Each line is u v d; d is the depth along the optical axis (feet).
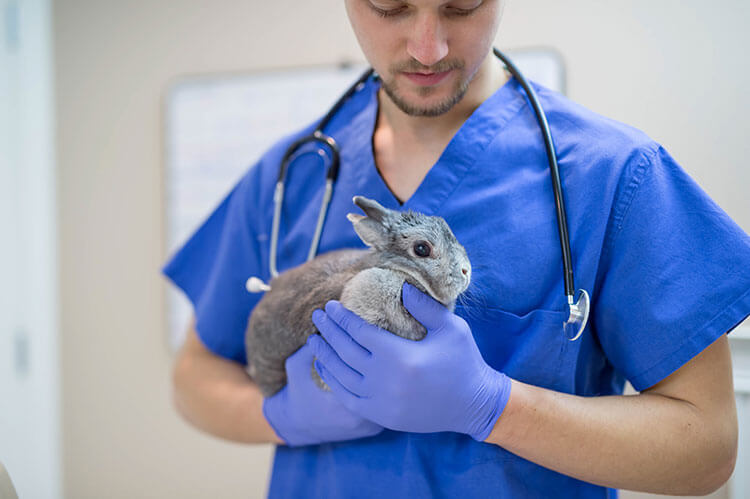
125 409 8.56
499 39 7.28
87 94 8.55
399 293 3.57
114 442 8.60
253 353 4.32
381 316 3.55
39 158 8.42
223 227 5.38
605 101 6.98
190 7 8.26
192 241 5.39
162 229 8.41
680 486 3.46
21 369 8.36
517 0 7.22
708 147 6.64
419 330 3.63
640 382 3.67
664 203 3.66
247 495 8.23
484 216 3.96
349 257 3.92
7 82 8.23
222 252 5.08
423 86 3.74
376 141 4.53
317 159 4.75
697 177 6.66
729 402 3.51
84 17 8.51
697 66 6.69
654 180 3.71
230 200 5.38
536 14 7.18
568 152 3.96
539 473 3.79
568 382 3.75
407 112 3.91
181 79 8.21
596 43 7.01
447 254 3.51
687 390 3.48
